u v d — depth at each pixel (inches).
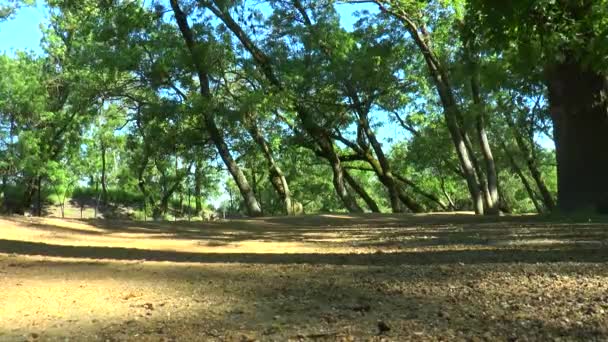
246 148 1181.7
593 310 190.9
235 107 1019.3
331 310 208.4
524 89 911.0
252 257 374.3
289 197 1196.5
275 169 1190.9
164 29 1015.6
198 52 971.3
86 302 231.5
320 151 1296.8
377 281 262.2
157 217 1652.3
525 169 1700.3
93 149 1715.1
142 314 210.4
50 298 239.1
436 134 1482.5
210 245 505.0
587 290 222.1
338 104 1172.5
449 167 1632.6
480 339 163.8
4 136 1471.5
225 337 175.8
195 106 963.3
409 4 919.0
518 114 1135.6
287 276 285.4
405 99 1235.9
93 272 304.7
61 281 277.4
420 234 573.9
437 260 326.3
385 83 1146.0
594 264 281.6
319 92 1148.5
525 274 261.1
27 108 1432.1
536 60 541.6
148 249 450.0
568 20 495.2
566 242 403.9
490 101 1039.0
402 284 252.4
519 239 446.9
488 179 1006.4
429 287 242.8
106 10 1026.7
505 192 2005.4
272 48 1068.5
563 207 650.8
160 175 1766.7
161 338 176.9
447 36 970.1
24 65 1457.9
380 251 403.9
